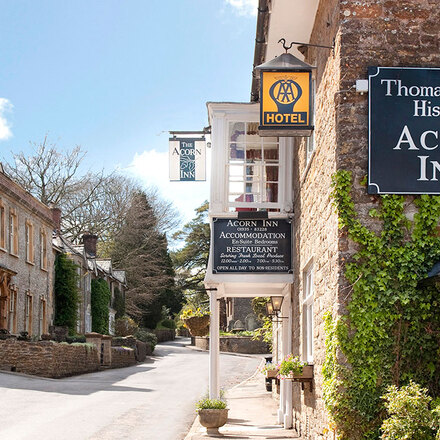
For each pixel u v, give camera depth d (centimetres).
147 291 5650
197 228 6425
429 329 841
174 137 1495
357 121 873
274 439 1192
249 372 3406
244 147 1427
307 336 1197
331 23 954
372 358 831
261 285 1502
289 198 1380
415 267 844
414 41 879
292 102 963
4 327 2889
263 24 1161
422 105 867
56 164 4738
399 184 857
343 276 848
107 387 2247
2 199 2953
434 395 829
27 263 3278
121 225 5378
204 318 2289
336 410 830
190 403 1853
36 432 1266
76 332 3922
